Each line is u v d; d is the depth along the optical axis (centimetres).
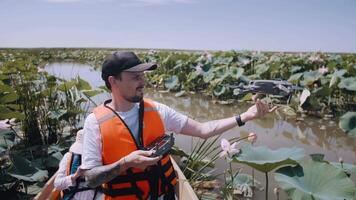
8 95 571
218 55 1862
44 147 555
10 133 496
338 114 897
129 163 238
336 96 980
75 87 720
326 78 1032
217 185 458
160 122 277
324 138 695
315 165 336
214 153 589
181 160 514
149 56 2156
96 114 264
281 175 331
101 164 260
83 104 966
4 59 2156
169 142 260
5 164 511
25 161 427
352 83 923
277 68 1295
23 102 632
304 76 1086
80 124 647
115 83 260
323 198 296
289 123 807
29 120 613
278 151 380
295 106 880
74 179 264
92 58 3759
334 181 312
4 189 436
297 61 1509
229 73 1177
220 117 902
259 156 370
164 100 1169
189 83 1357
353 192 298
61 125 664
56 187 282
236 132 733
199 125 305
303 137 699
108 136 256
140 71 251
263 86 348
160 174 267
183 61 1609
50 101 675
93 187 255
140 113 270
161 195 273
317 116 862
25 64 1123
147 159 237
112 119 260
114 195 259
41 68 1093
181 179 326
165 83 1345
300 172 335
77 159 286
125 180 258
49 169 504
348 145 654
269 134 719
